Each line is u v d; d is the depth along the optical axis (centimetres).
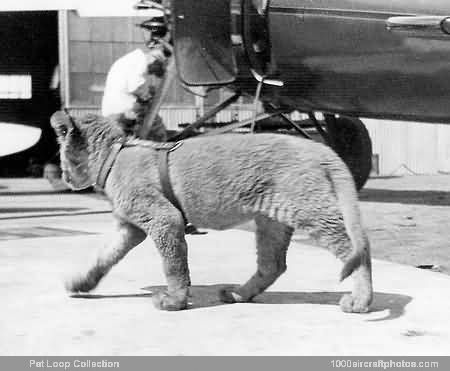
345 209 503
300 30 909
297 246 827
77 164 553
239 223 537
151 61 1016
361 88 905
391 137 2075
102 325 506
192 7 913
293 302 568
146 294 597
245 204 521
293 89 960
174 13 912
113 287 622
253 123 941
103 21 1977
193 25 916
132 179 536
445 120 895
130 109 1005
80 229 989
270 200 514
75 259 751
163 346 457
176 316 529
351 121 1218
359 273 529
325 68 912
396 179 1891
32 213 1199
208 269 700
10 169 2056
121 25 1991
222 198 524
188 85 927
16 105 1972
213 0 917
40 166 2041
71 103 1966
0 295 597
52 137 2039
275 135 529
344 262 506
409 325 500
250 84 993
